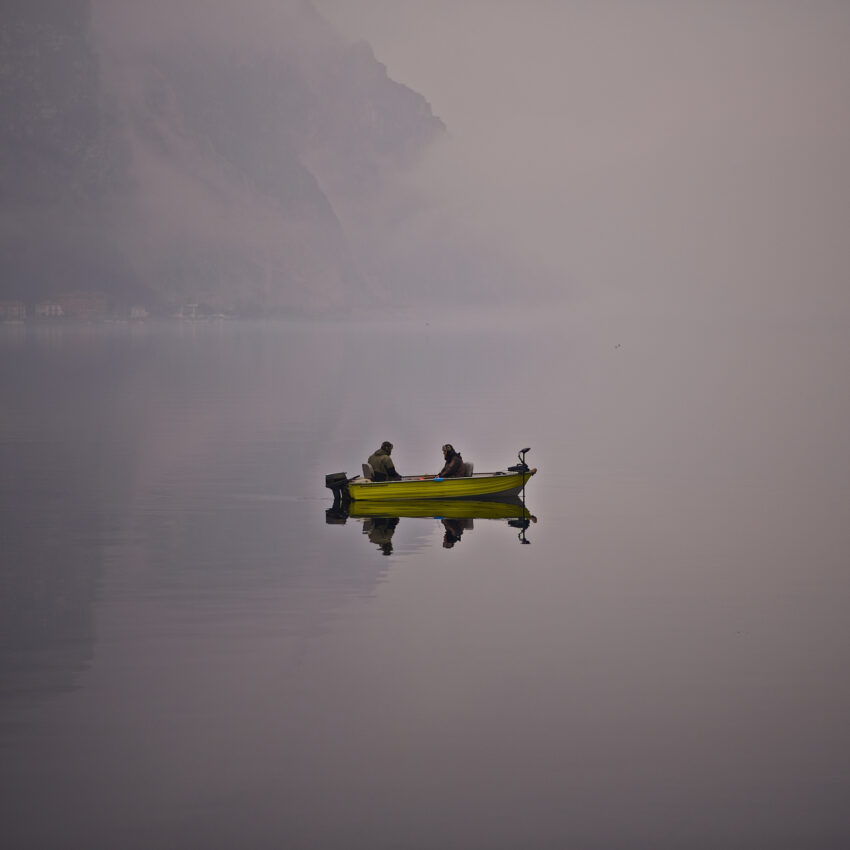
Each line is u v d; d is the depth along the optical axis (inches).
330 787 1143.0
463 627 1695.4
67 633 1659.7
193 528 2549.2
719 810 1102.4
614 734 1278.3
